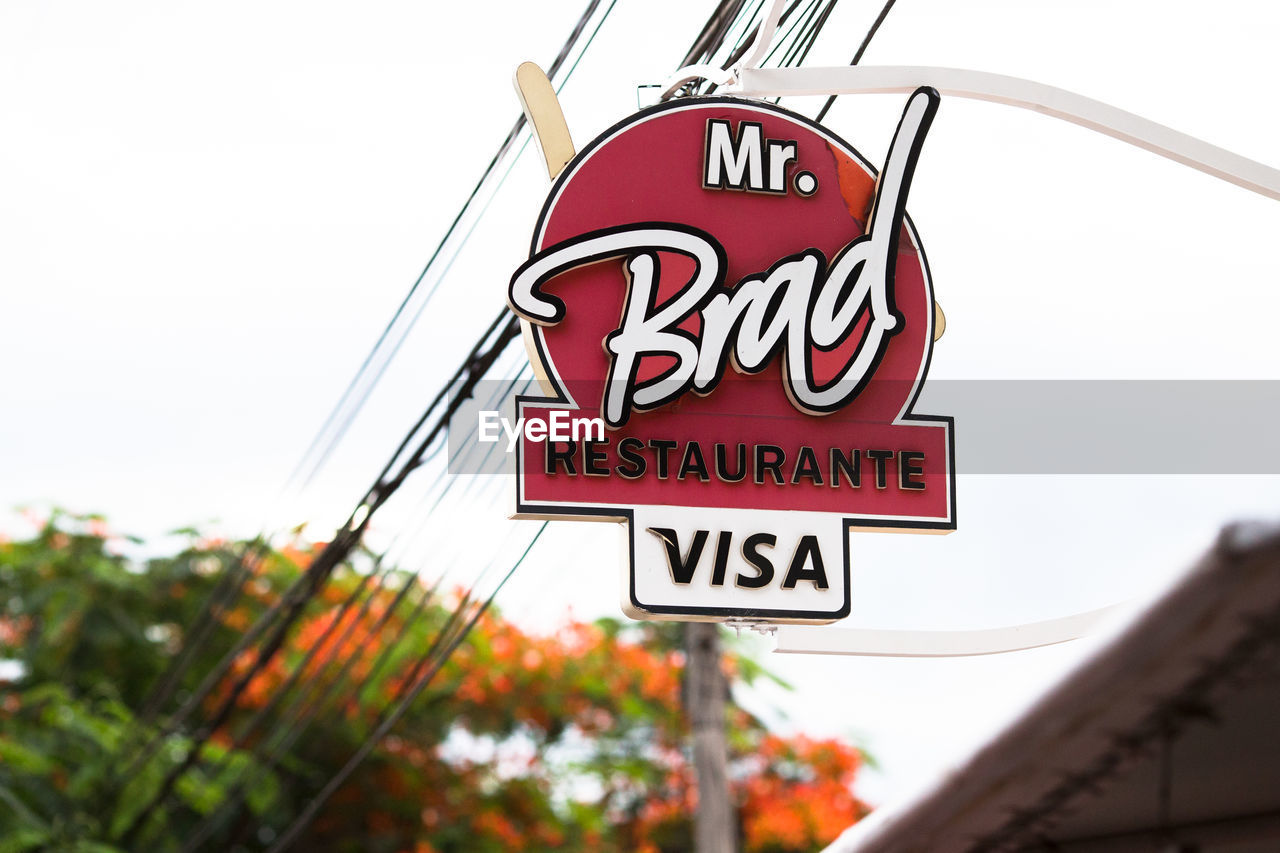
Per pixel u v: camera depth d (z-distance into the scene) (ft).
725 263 22.70
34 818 48.26
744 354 22.39
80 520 60.75
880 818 10.16
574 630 66.54
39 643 57.98
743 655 77.46
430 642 60.23
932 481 22.95
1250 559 6.96
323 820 61.98
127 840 50.06
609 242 22.45
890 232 23.16
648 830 70.64
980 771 9.14
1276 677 7.94
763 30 22.79
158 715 56.90
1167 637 7.61
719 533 21.98
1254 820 10.71
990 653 23.16
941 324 23.57
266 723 59.06
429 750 63.62
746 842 72.49
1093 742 8.75
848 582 22.24
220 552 61.62
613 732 69.51
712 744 45.14
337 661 59.47
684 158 23.17
